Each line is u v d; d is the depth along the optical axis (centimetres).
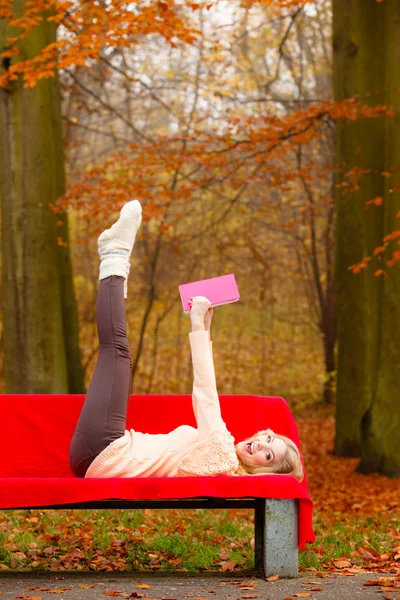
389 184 895
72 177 1537
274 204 1566
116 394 423
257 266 1881
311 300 1819
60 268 960
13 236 874
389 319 912
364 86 986
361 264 812
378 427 928
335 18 1021
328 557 453
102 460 414
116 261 438
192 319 425
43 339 870
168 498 374
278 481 386
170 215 1652
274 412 512
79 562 436
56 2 798
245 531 549
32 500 363
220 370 1853
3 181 880
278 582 373
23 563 428
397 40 900
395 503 755
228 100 1327
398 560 448
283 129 985
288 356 1878
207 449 410
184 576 392
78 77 1442
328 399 1748
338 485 898
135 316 1905
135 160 1004
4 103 877
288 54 1497
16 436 500
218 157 1010
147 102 1549
